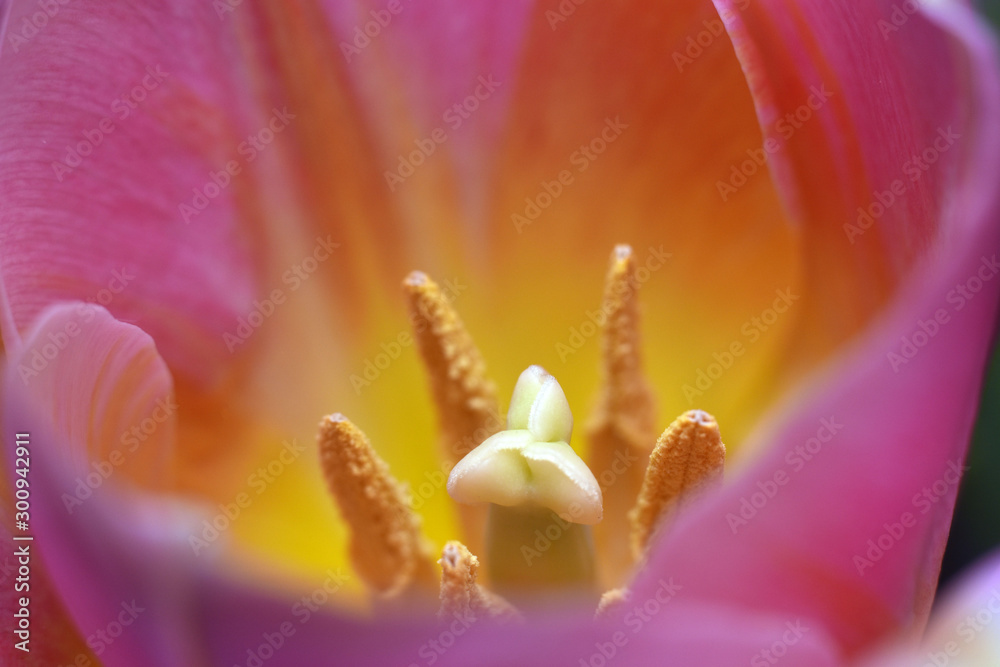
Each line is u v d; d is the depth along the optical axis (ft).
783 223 0.71
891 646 0.60
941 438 0.60
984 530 0.72
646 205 0.73
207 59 0.71
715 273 0.72
